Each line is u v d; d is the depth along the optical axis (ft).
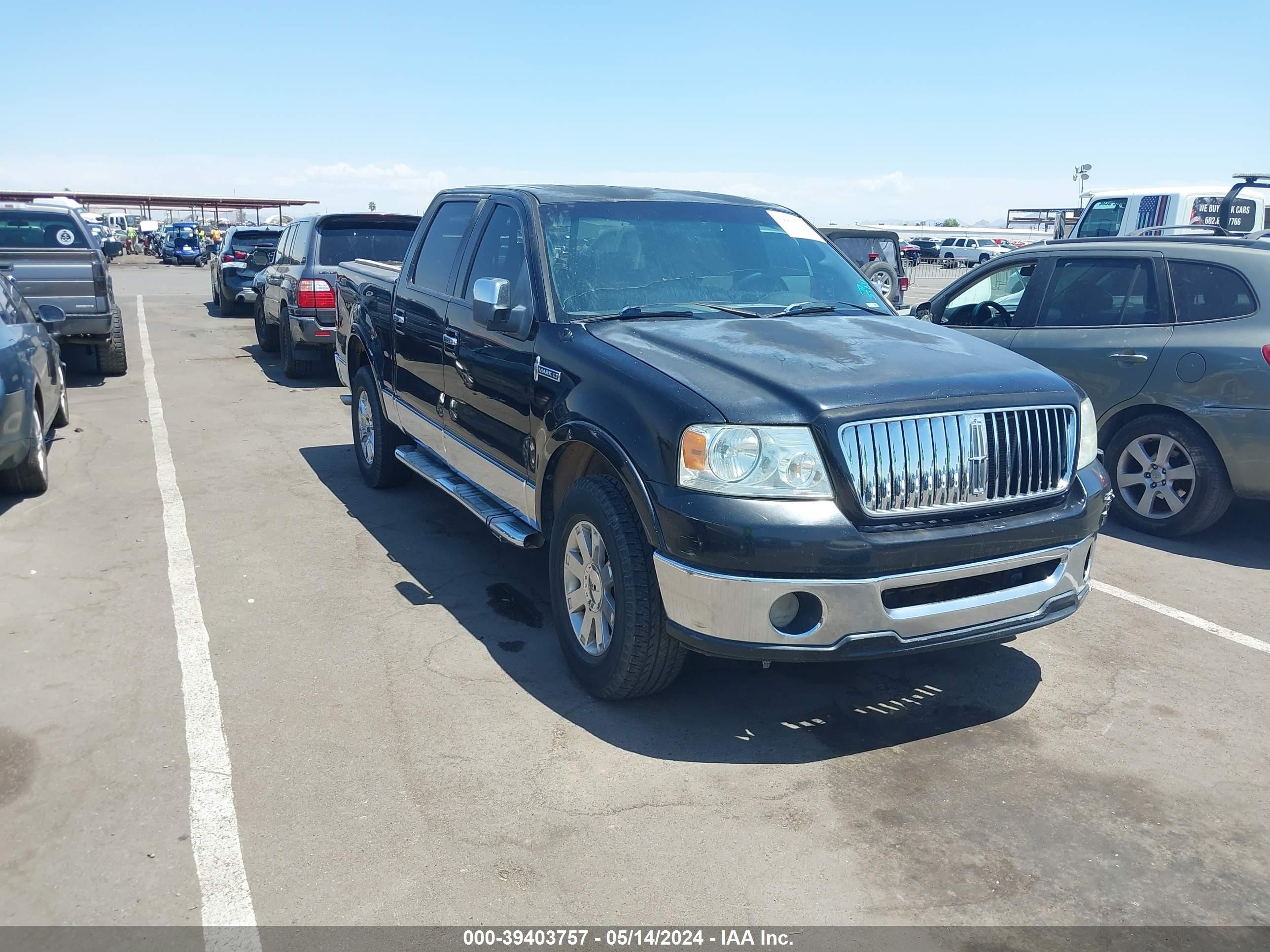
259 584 16.74
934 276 116.26
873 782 11.18
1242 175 32.83
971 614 11.28
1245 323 18.80
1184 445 19.65
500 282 14.57
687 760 11.55
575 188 16.74
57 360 26.84
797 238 17.17
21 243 37.60
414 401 19.21
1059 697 13.35
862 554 10.59
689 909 9.03
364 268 24.25
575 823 10.27
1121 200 46.32
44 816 10.23
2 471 21.11
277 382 37.93
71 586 16.44
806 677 13.85
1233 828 10.46
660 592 11.48
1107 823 10.52
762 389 11.28
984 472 11.40
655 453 11.30
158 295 81.61
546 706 12.76
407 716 12.41
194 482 23.08
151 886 9.21
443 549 18.72
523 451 14.55
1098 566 18.70
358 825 10.16
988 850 10.00
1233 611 16.55
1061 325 21.79
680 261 15.61
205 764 11.23
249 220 219.61
